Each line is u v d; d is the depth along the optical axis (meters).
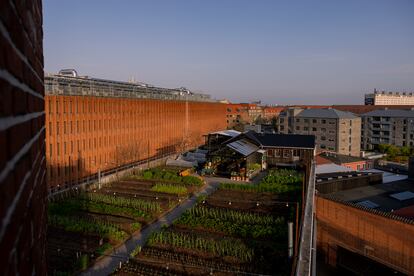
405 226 18.02
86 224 18.78
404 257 18.05
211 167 35.19
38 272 2.93
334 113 59.56
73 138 28.08
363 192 27.19
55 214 20.83
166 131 47.28
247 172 32.47
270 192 27.58
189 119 56.78
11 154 1.67
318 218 23.41
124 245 17.39
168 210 23.09
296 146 38.06
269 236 18.47
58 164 26.30
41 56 3.75
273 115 106.81
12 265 1.67
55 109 25.94
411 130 60.91
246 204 24.53
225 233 19.11
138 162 38.50
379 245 19.38
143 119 40.47
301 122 63.25
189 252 16.62
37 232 2.93
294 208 22.81
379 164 46.47
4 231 1.49
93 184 28.58
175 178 30.94
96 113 31.34
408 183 29.77
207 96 80.31
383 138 65.69
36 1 3.12
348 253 21.88
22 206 1.95
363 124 68.94
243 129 75.56
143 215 21.33
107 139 33.22
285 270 14.70
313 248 17.19
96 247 16.64
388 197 26.02
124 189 28.11
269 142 39.16
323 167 34.44
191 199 26.12
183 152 49.38
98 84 38.41
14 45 1.79
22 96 2.02
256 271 14.76
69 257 15.50
